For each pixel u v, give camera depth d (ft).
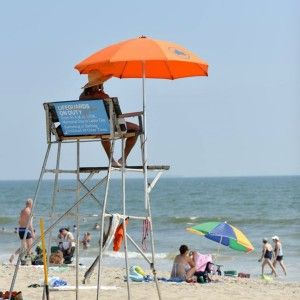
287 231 488.02
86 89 90.53
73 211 97.04
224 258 294.05
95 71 90.07
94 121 86.28
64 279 154.30
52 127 89.20
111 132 85.51
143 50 86.12
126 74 94.94
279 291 147.43
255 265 271.49
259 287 156.25
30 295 122.52
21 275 160.97
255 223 561.43
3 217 648.79
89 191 88.17
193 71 94.02
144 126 87.71
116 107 85.71
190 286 152.15
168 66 93.56
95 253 289.74
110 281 155.74
